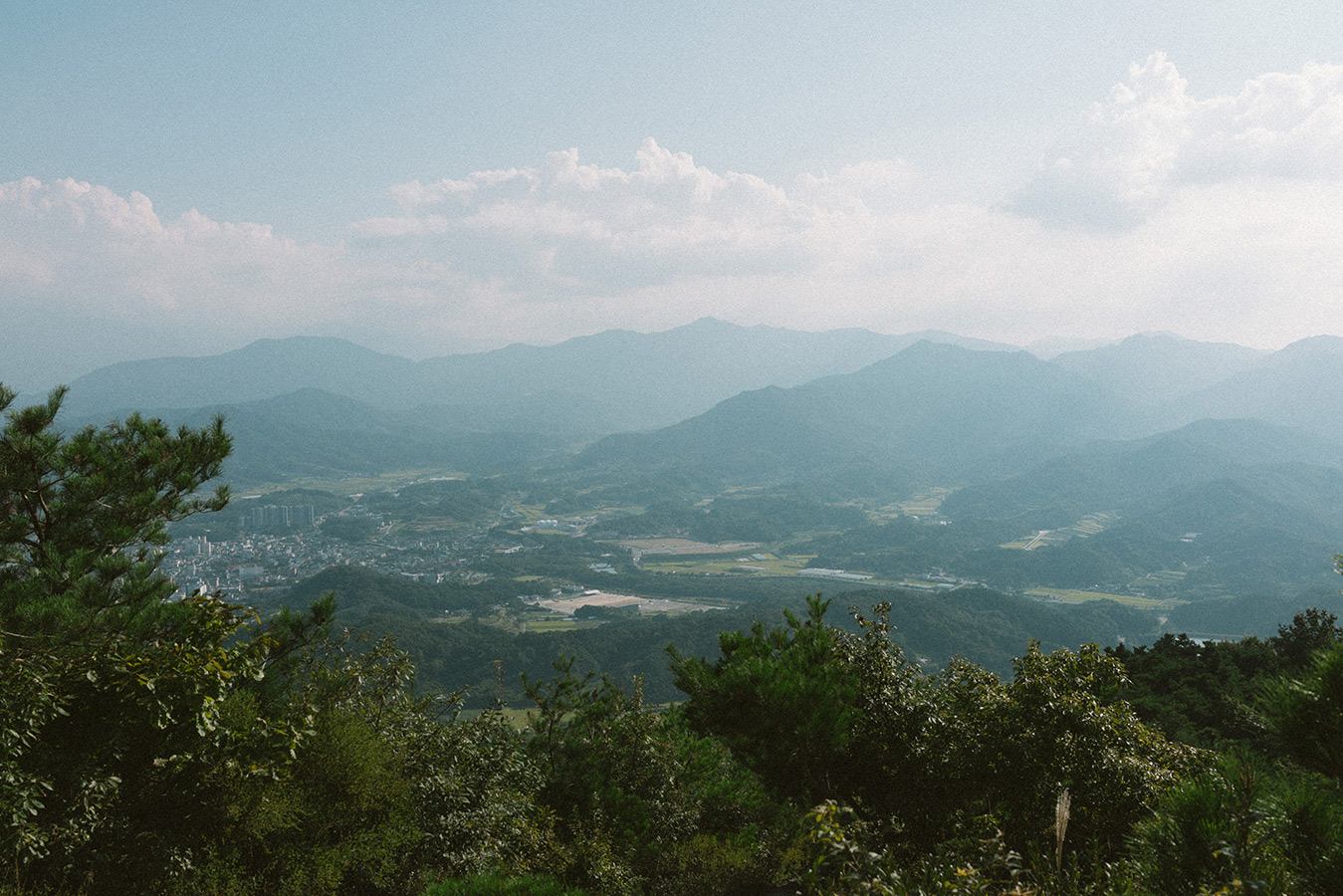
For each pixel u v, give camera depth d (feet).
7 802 13.80
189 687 16.33
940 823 22.61
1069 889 14.76
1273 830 10.74
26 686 14.74
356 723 20.72
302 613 25.53
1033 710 21.67
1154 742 22.95
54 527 25.52
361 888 19.88
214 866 16.46
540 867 22.20
